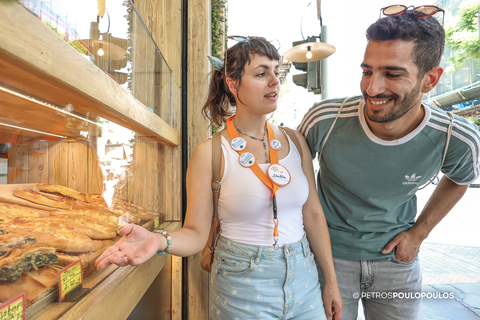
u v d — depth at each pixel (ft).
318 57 8.28
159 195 5.52
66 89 2.01
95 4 2.52
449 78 15.17
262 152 3.58
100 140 3.31
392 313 4.40
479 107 13.82
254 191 3.27
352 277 4.41
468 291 9.09
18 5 1.42
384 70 3.18
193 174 3.48
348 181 4.07
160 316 5.38
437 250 12.89
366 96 3.38
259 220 3.30
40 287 2.01
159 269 4.18
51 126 2.59
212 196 3.51
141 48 4.07
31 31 1.51
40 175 2.78
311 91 9.99
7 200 2.47
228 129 3.64
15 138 2.40
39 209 2.69
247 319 3.14
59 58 1.79
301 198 3.45
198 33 6.63
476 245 13.11
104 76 2.55
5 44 1.31
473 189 22.63
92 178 3.31
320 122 4.04
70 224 2.66
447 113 3.79
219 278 3.34
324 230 3.91
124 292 2.81
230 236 3.35
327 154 4.06
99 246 2.80
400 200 4.17
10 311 1.72
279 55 3.52
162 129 4.89
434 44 3.14
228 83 3.65
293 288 3.25
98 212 3.12
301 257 3.36
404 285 4.34
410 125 3.66
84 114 2.76
